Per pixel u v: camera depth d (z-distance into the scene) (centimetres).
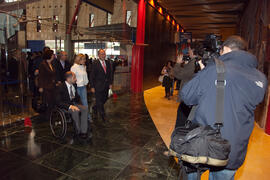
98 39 914
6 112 505
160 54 1199
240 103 127
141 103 704
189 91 141
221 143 121
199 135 126
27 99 614
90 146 342
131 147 345
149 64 1041
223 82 128
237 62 135
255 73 134
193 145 125
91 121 470
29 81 600
